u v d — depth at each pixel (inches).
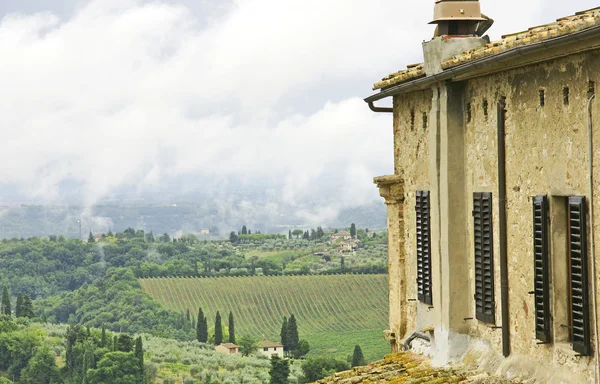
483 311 597.0
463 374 582.6
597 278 448.8
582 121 459.2
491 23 676.1
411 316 745.0
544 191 504.4
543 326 502.0
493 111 577.3
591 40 420.5
